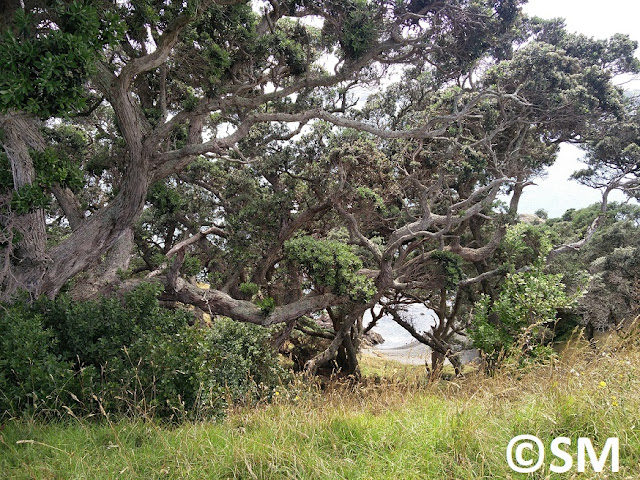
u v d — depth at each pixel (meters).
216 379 8.20
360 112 19.88
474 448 4.07
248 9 12.24
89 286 12.20
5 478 4.00
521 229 17.19
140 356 6.60
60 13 7.20
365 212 14.82
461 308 23.62
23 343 6.21
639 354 5.93
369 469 3.94
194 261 13.71
